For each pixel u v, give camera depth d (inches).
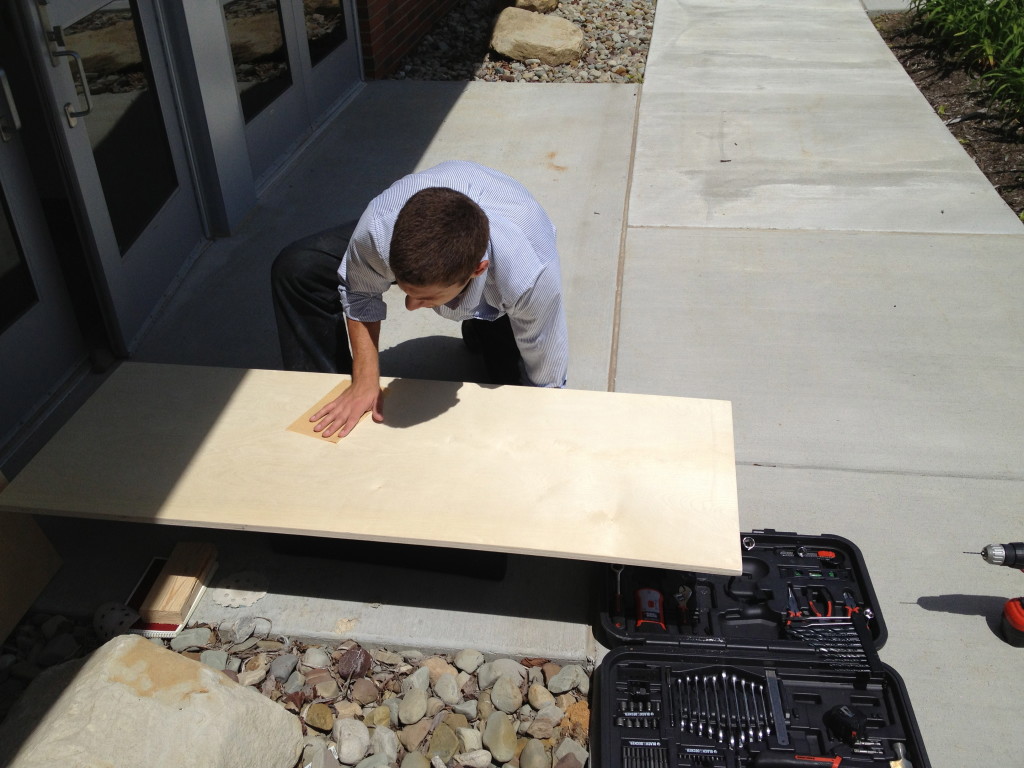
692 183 171.6
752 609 82.8
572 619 85.8
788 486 101.0
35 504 79.2
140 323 127.9
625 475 80.7
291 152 185.0
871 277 140.3
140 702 67.1
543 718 77.2
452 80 231.8
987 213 158.2
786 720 73.2
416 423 87.4
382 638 84.0
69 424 88.4
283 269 93.8
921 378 118.1
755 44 252.8
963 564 90.9
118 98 120.5
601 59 245.1
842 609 81.7
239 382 94.3
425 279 64.5
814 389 116.5
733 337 127.1
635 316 132.1
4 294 105.5
